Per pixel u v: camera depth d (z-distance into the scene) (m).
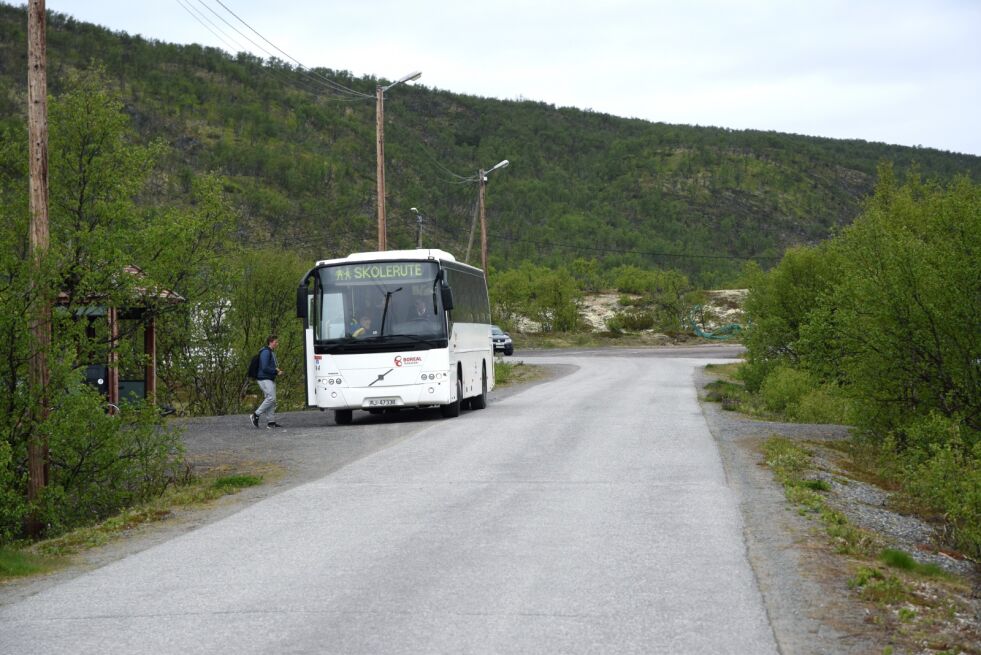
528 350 73.75
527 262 109.88
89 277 14.68
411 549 8.88
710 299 96.38
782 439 17.23
